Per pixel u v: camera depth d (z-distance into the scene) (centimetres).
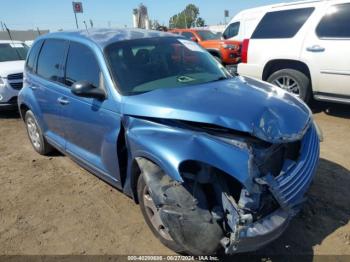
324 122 640
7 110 884
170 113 300
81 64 411
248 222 255
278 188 269
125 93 346
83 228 362
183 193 270
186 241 271
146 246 328
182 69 397
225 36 1317
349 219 348
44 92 479
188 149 270
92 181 465
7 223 381
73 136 434
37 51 529
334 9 629
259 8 1141
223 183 270
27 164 539
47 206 410
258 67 743
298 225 342
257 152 271
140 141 302
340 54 609
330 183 414
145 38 418
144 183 319
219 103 307
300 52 666
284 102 331
